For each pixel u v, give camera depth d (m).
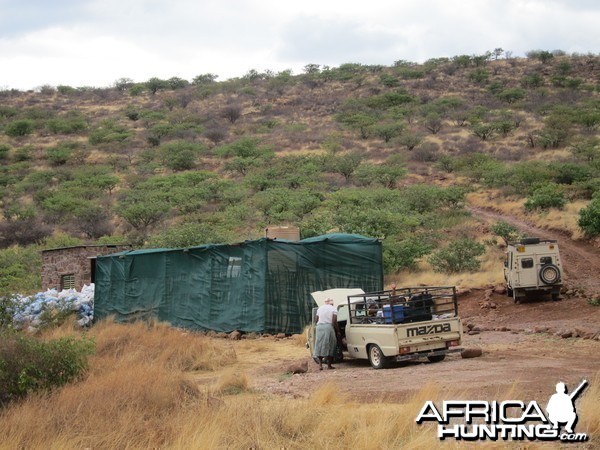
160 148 76.56
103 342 15.88
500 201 44.31
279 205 46.22
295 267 19.95
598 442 7.30
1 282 33.16
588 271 25.27
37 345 11.30
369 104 99.69
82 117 105.00
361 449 7.28
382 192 46.59
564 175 46.06
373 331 13.40
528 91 101.50
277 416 8.31
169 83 132.25
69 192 59.88
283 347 17.77
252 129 89.31
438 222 39.38
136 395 9.45
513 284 21.19
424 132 79.81
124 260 23.77
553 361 12.40
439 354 13.18
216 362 15.09
